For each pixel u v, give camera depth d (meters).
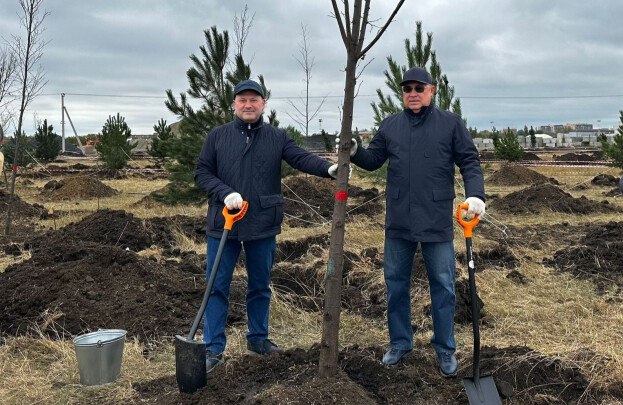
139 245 7.74
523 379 3.32
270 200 3.59
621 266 6.00
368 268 5.84
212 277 3.25
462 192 8.88
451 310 3.42
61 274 5.04
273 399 2.93
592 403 3.14
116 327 4.49
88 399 3.38
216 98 8.76
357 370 3.45
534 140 55.19
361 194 12.34
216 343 3.59
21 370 3.73
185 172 8.95
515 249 6.93
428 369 3.50
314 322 4.74
